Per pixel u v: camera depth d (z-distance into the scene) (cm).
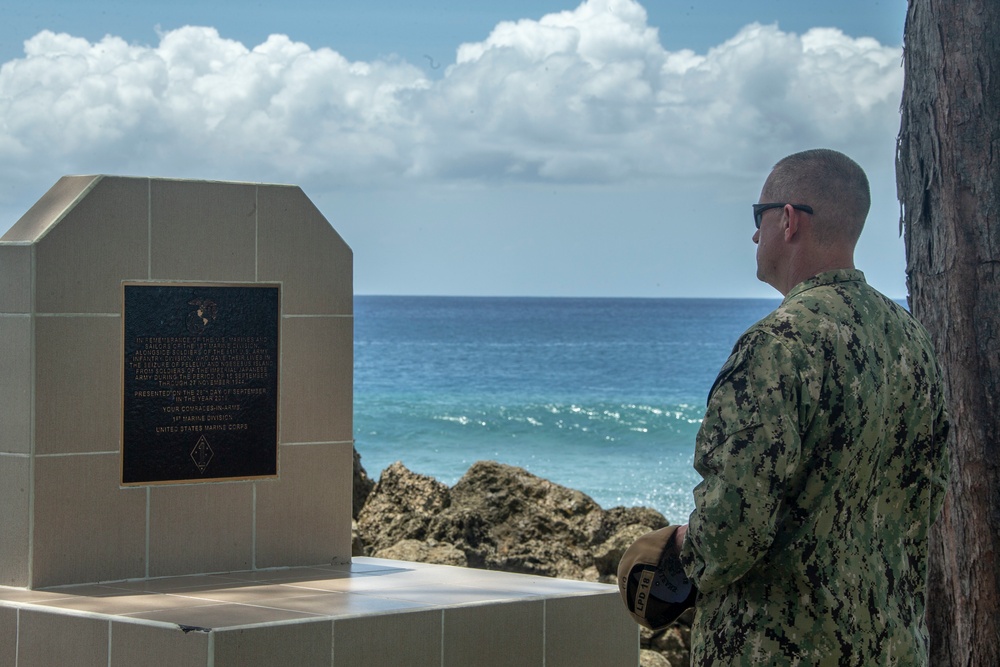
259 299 577
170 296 551
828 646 304
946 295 553
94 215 531
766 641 308
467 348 5888
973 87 550
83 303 527
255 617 445
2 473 522
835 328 312
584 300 16300
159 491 547
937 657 558
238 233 570
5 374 521
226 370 567
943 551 554
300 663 437
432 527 865
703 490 303
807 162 335
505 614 495
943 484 335
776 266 340
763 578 312
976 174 548
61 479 520
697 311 10619
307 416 592
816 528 308
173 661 425
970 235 547
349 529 607
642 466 2478
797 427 303
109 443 534
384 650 461
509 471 893
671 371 4769
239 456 571
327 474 599
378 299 17212
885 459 320
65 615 457
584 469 2450
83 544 525
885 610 312
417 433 2970
